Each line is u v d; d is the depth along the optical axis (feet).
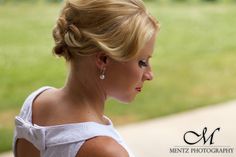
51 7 60.44
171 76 41.60
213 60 46.91
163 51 49.42
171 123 28.40
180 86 38.78
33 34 50.55
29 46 47.01
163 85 38.78
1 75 39.99
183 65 44.98
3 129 27.68
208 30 57.11
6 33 50.98
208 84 39.73
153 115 30.40
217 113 30.50
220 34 55.77
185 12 63.26
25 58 44.19
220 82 40.29
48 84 38.75
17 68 41.78
